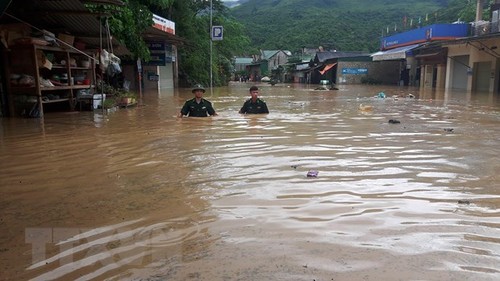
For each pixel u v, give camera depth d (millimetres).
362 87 39125
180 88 32125
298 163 5605
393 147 6777
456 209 3803
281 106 15227
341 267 2689
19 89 10992
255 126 9227
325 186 4523
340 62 51625
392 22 97562
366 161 5734
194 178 4875
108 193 4324
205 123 9719
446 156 6090
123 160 5836
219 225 3422
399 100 19016
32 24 12805
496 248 2979
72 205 3955
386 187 4500
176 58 33188
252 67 95312
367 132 8414
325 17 111688
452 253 2895
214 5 44344
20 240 3170
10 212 3787
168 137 7730
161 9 30109
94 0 11883
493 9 30625
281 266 2703
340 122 10070
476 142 7285
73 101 12750
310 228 3350
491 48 25953
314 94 25281
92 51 15031
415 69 42531
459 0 62625
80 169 5348
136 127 9078
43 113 11938
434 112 12961
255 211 3748
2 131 8570
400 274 2596
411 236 3188
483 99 19469
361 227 3371
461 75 31438
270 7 163125
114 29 16922
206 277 2576
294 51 94375
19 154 6273
